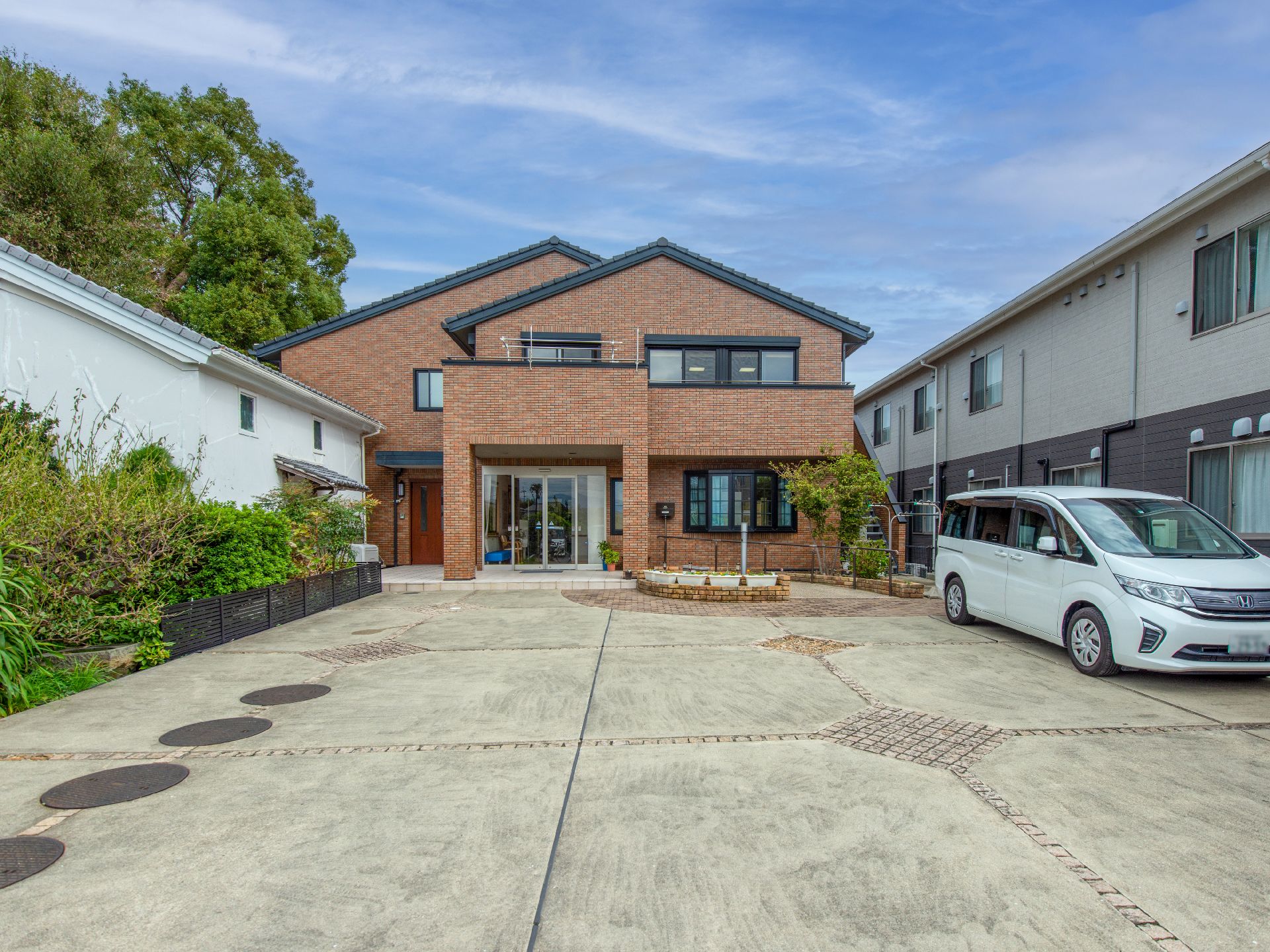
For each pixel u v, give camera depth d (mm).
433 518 17812
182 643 7352
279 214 23547
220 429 11000
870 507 14273
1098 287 12320
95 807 3611
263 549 9031
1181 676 6301
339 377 17484
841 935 2518
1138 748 4461
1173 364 10570
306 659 7180
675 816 3500
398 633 8609
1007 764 4199
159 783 3932
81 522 6516
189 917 2633
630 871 2967
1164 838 3277
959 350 17625
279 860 3066
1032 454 14352
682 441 14133
